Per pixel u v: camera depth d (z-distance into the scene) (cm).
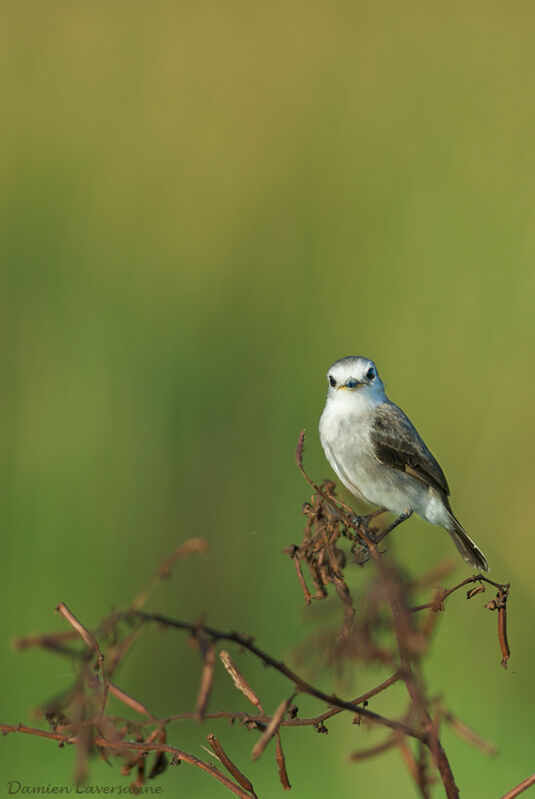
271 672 1177
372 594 364
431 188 1430
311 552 460
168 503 1274
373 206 1423
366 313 1383
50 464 1252
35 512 1227
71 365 1305
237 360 1345
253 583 1249
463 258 1398
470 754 1098
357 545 481
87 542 1233
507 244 1395
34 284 1338
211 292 1373
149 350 1329
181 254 1387
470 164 1438
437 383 1357
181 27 1512
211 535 1273
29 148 1405
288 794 1061
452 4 1527
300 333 1367
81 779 362
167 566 371
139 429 1291
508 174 1425
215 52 1504
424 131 1462
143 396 1305
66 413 1274
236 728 1134
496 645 1204
